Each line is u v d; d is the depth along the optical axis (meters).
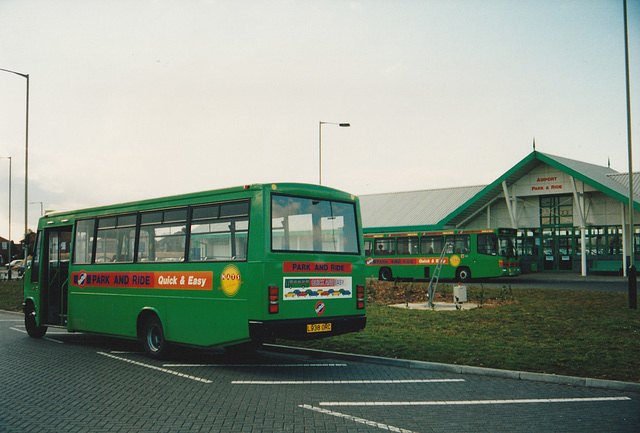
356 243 10.55
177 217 10.69
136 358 10.95
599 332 12.39
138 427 6.17
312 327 9.51
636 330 12.54
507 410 6.93
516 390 8.04
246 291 9.12
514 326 13.49
